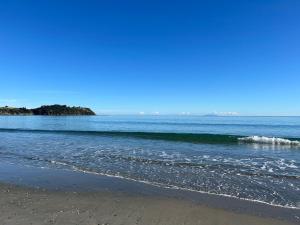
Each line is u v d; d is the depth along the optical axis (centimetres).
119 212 823
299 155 1923
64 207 856
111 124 7338
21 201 910
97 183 1182
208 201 955
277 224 762
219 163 1631
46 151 2102
